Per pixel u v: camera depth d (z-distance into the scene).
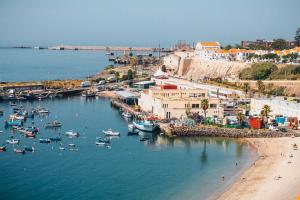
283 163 184.75
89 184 166.12
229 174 176.62
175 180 170.50
